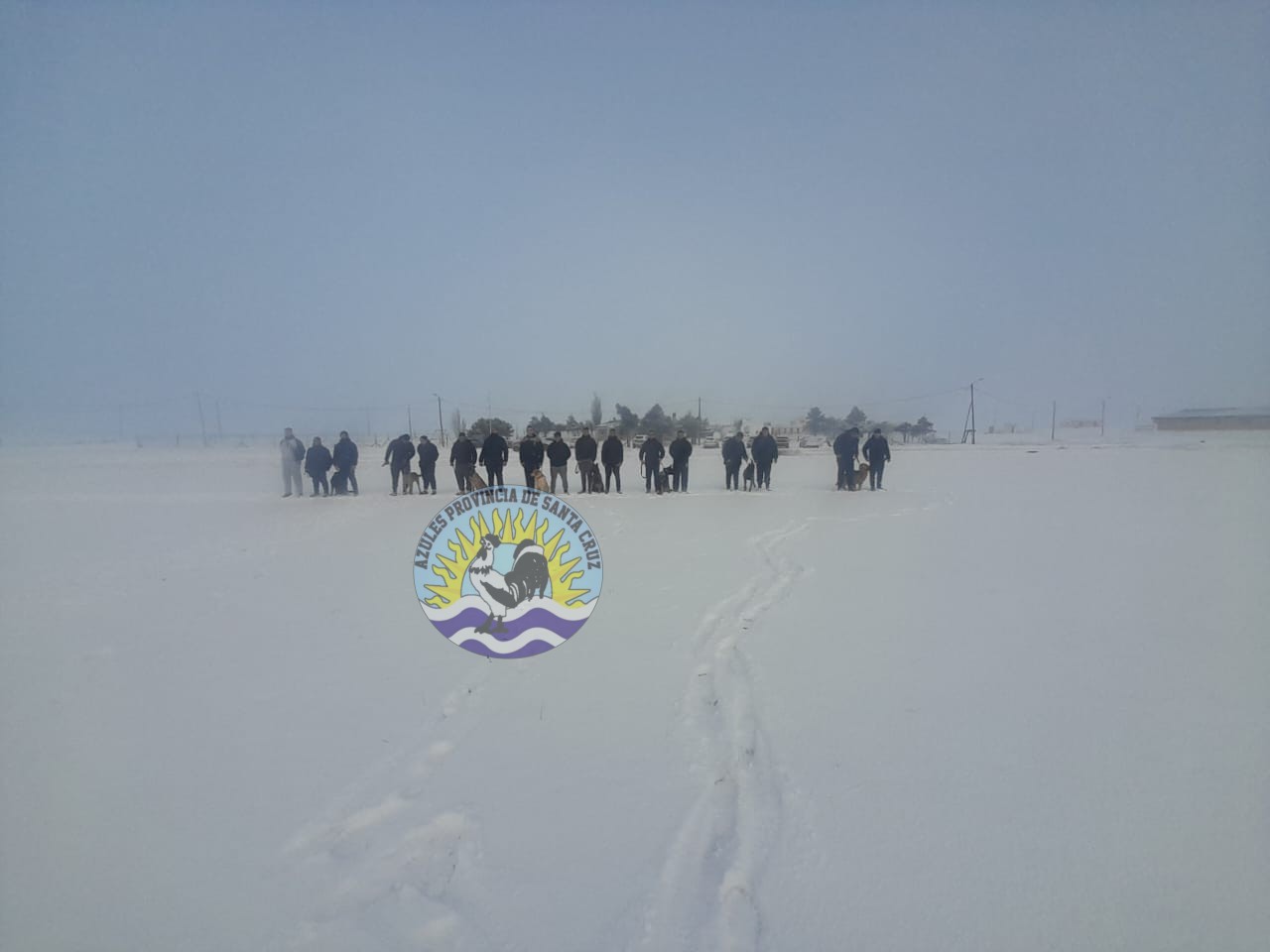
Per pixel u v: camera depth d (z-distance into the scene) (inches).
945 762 144.2
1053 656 205.6
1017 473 1010.1
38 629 249.1
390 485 896.9
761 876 110.9
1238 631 229.0
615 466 751.1
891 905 103.7
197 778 142.7
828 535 450.0
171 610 275.1
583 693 185.5
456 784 139.6
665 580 316.5
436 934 100.5
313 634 242.5
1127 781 135.7
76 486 910.4
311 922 103.2
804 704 173.6
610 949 97.2
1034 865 112.0
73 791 138.1
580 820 126.9
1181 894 104.9
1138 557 358.9
